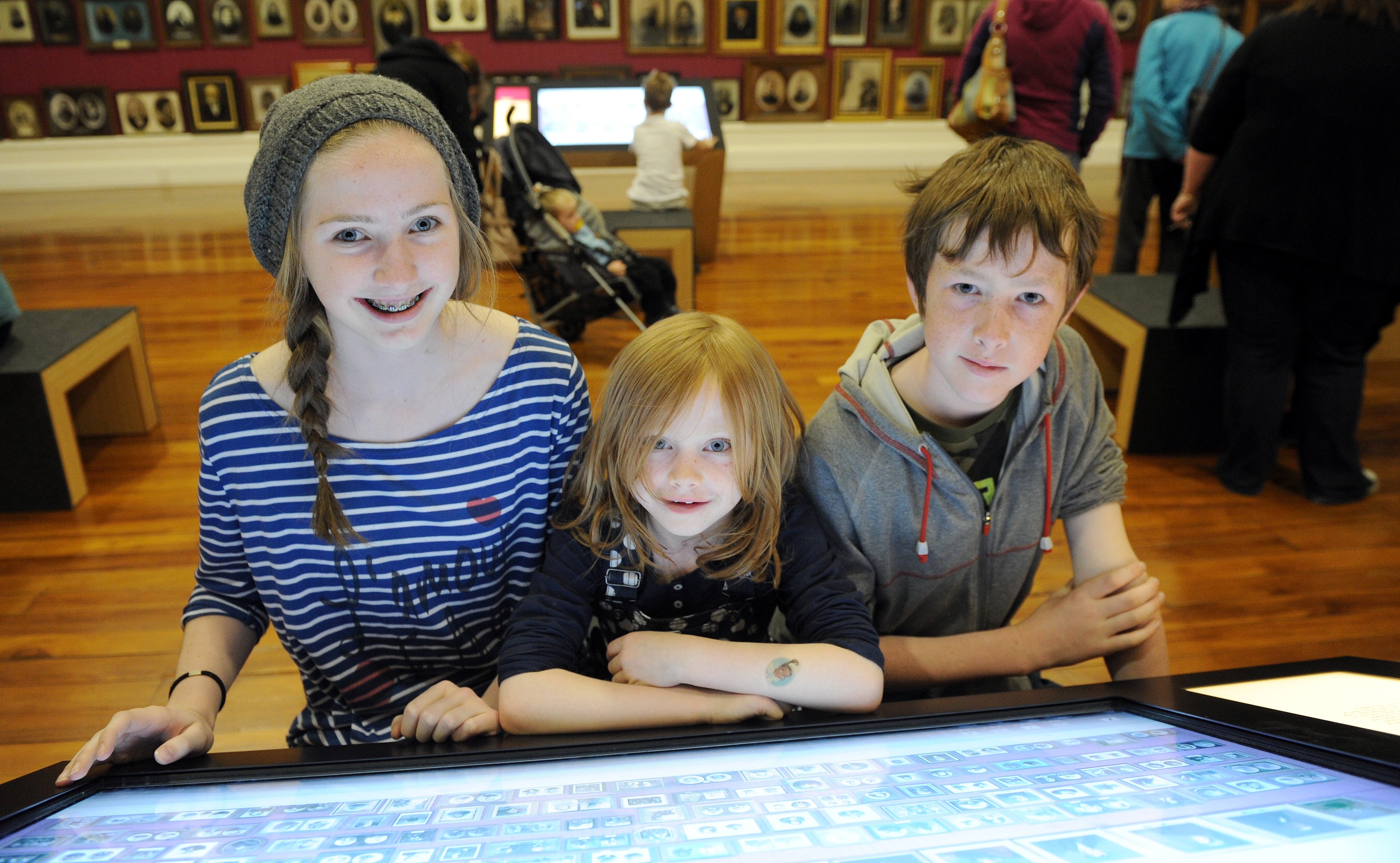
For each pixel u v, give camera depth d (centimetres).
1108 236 621
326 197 90
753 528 113
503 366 113
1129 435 323
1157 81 419
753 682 100
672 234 452
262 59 755
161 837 63
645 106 559
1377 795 61
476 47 765
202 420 108
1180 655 215
